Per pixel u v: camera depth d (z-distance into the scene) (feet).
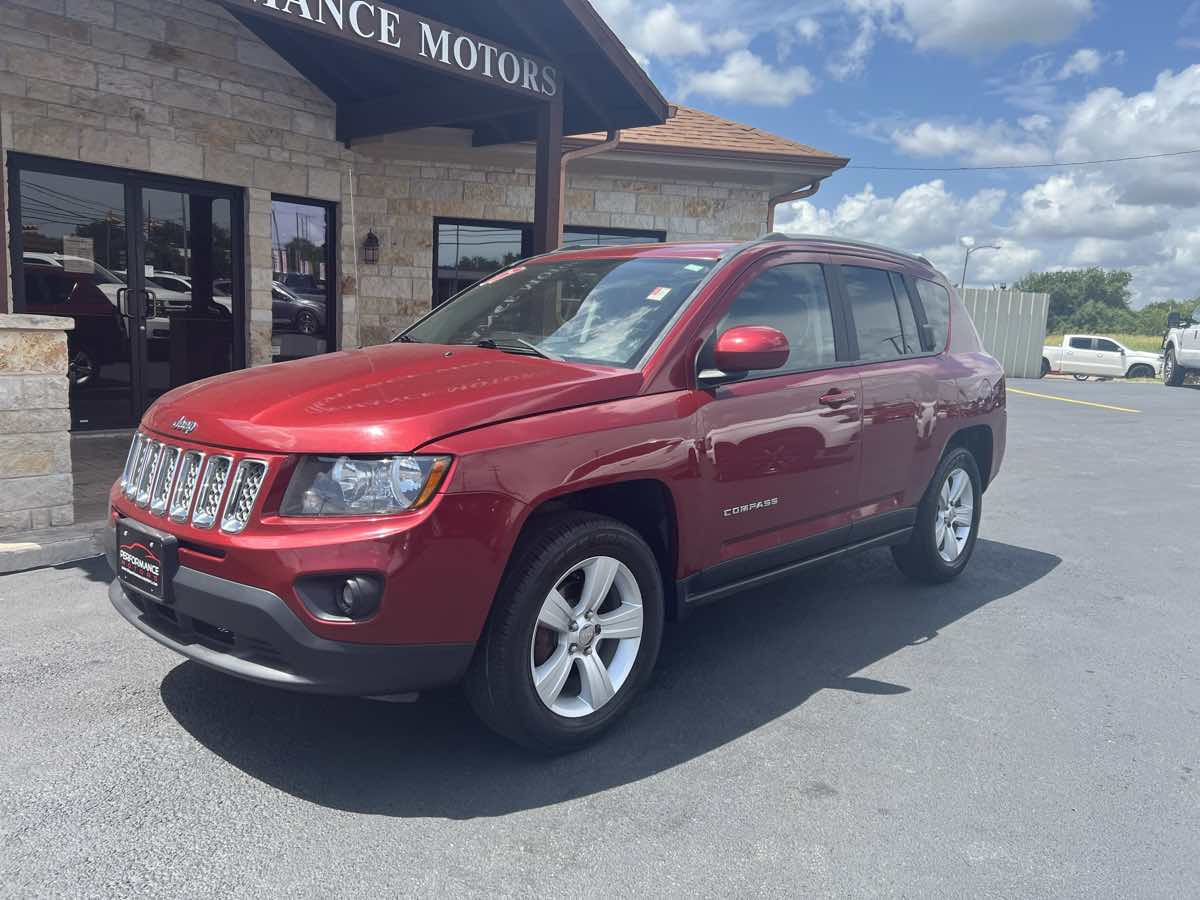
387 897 8.28
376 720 11.80
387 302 38.24
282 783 10.17
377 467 9.44
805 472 13.82
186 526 10.04
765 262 13.96
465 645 9.82
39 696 12.01
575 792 10.23
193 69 29.84
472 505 9.62
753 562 13.26
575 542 10.58
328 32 20.15
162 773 10.27
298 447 9.55
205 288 31.99
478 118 29.25
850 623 16.20
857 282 15.87
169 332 31.35
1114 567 20.61
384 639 9.36
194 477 10.18
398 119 31.65
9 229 27.14
